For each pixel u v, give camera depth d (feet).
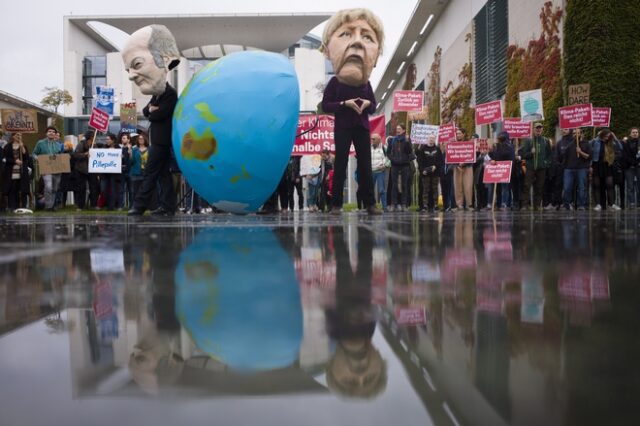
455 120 74.13
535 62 48.19
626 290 2.79
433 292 2.71
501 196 38.19
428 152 34.99
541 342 1.63
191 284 3.05
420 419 0.98
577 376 1.27
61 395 1.11
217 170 17.03
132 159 33.91
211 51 132.46
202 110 16.62
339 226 10.19
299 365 1.33
